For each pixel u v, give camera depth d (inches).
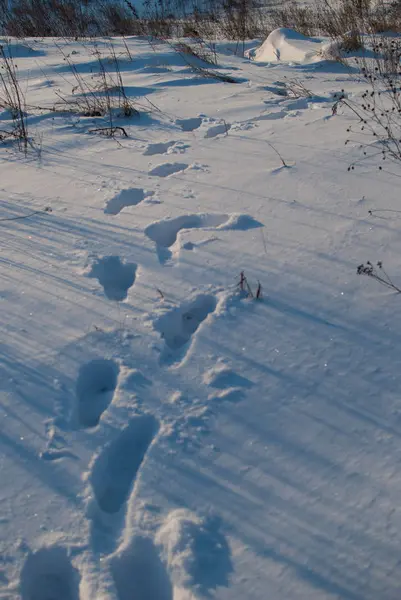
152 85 261.7
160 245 136.1
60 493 83.0
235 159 170.9
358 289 112.7
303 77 271.0
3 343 107.8
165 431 90.0
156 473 84.7
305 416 90.8
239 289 115.5
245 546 75.4
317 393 94.1
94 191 160.4
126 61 306.7
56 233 140.3
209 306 116.4
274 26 425.4
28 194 161.8
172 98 240.5
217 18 418.0
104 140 198.7
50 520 79.9
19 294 119.9
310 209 139.2
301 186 150.0
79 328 110.3
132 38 371.2
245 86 257.6
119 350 105.0
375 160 158.2
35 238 139.0
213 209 144.4
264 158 168.7
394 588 70.0
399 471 81.9
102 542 77.7
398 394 92.7
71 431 91.7
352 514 77.6
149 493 82.4
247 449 87.0
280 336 104.8
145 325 109.9
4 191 165.0
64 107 237.0
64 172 175.0
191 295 116.2
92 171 173.8
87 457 87.7
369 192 142.9
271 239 129.8
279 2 527.2
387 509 77.7
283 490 81.3
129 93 250.4
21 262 130.3
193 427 90.5
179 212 144.4
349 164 157.6
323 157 163.6
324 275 117.1
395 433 87.0
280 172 158.4
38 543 77.2
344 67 287.3
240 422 90.8
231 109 219.0
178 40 369.1
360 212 135.3
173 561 73.9
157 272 123.6
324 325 106.0
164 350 104.9
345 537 75.3
